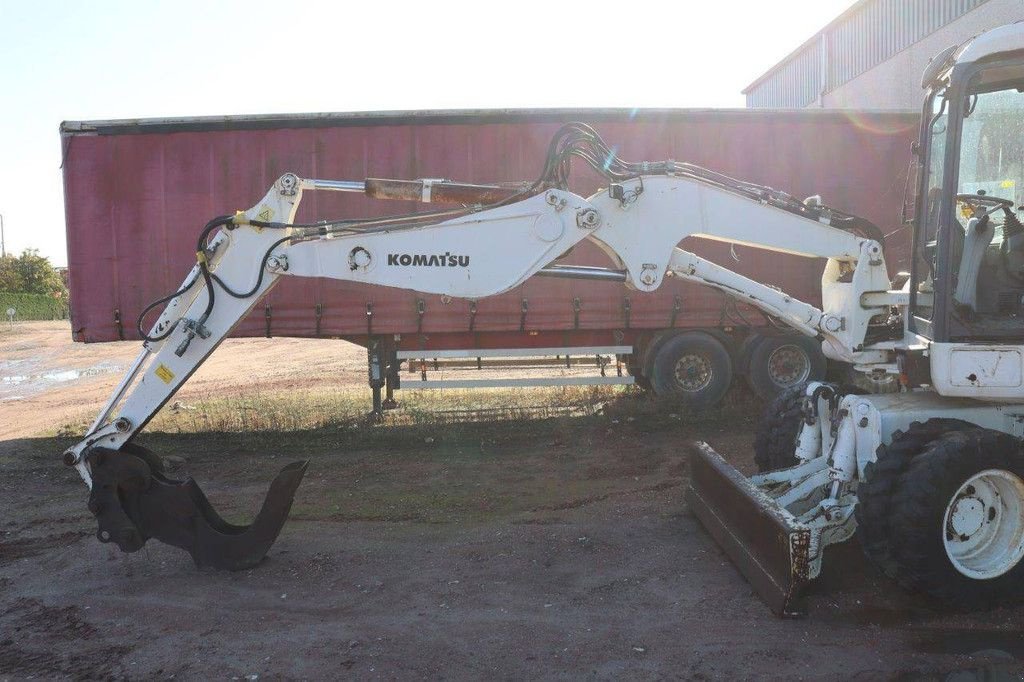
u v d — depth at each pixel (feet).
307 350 76.43
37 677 12.96
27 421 40.86
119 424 17.11
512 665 12.88
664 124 35.88
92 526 21.58
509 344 36.55
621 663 12.85
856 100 57.52
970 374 14.80
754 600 15.07
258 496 24.56
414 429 33.71
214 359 71.41
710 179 17.67
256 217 17.19
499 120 34.73
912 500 13.71
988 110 15.47
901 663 12.67
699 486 19.53
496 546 18.49
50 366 70.85
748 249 36.14
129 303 34.53
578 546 18.20
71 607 15.78
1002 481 14.25
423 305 34.99
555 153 17.19
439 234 17.03
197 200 34.42
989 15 43.65
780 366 36.47
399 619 14.78
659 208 17.15
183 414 38.27
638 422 34.22
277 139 34.45
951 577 13.83
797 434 19.22
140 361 17.48
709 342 36.24
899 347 16.63
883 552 14.20
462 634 14.06
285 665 13.10
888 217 37.24
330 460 29.17
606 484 24.56
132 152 34.32
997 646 13.25
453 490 24.53
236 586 16.55
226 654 13.56
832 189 36.99
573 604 15.19
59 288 198.90
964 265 15.20
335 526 20.85
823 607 14.71
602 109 35.19
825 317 17.52
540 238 16.98
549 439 31.81
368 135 34.60
